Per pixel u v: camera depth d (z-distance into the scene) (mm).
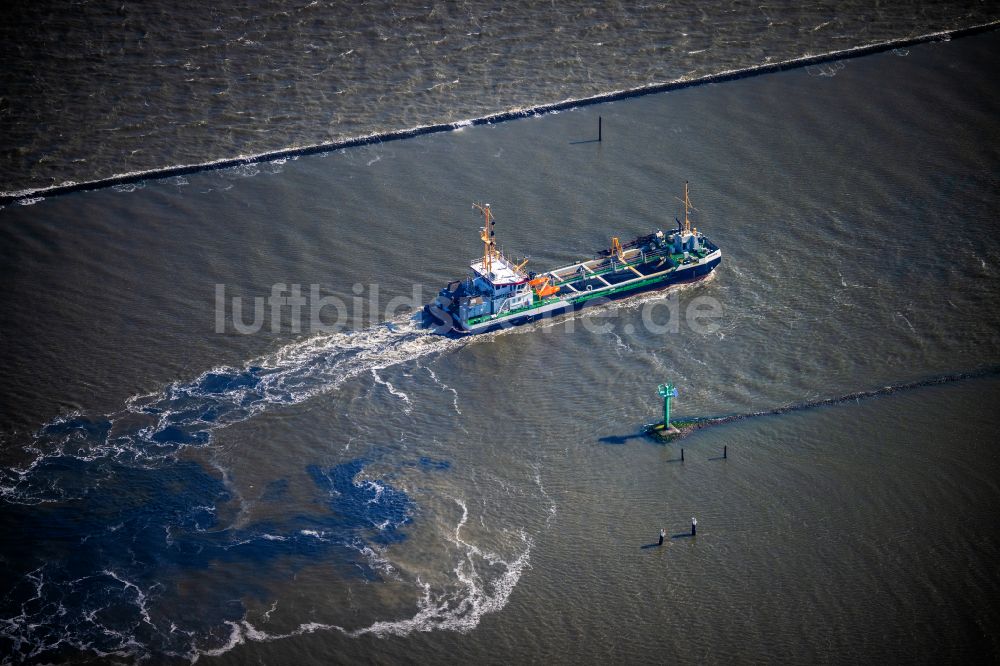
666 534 167500
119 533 168250
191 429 186875
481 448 184000
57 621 155500
